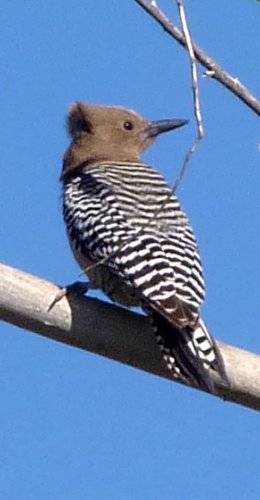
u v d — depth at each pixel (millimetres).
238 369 11961
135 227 13617
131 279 12875
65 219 14812
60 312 12133
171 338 12086
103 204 14242
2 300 12016
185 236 13570
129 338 12242
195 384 11633
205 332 12172
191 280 12820
